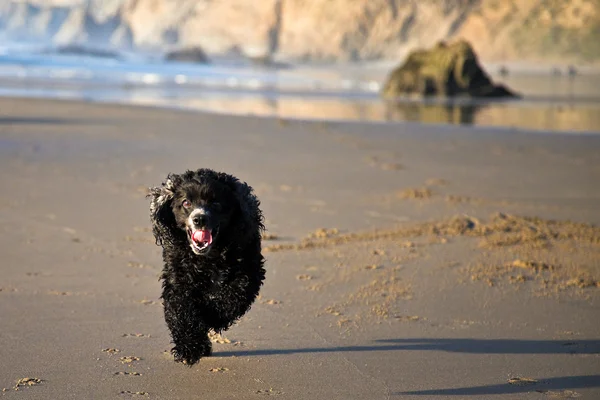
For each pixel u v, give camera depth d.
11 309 8.55
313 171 17.39
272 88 53.69
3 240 11.35
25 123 24.11
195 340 6.93
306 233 12.30
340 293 9.49
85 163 17.56
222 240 7.00
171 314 6.98
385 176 17.11
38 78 53.50
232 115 28.56
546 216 13.88
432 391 6.67
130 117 26.86
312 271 10.37
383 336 8.05
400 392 6.64
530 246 11.80
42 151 18.97
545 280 10.20
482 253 11.41
